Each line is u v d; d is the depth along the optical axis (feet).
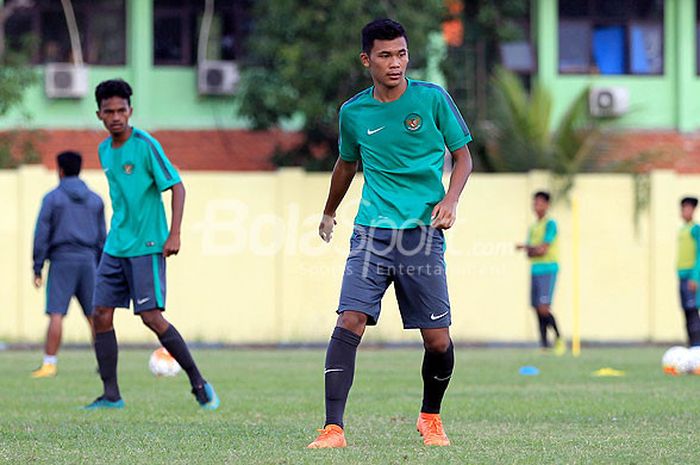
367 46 91.20
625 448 93.91
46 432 105.19
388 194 92.32
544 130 314.14
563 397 141.90
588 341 286.87
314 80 297.53
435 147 92.22
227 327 279.28
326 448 91.86
